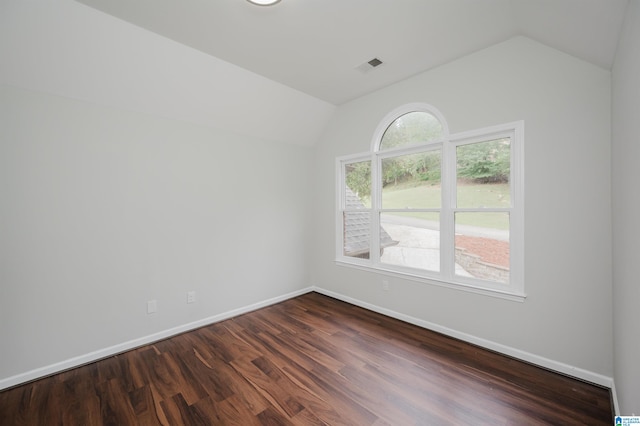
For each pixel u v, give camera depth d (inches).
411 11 76.5
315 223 166.7
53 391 79.0
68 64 84.3
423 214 118.6
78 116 92.4
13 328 82.0
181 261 116.2
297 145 159.5
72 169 91.5
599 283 77.8
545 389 76.7
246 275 137.6
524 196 89.7
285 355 96.5
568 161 82.2
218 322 125.6
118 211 100.6
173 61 95.9
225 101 118.3
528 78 88.6
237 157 134.0
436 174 114.4
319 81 120.7
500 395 74.6
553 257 85.0
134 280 104.3
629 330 53.2
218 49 95.0
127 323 102.6
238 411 70.6
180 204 115.8
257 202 142.0
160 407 72.3
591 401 71.8
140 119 105.3
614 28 58.7
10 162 81.4
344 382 81.4
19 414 70.0
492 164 98.9
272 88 123.0
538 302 87.7
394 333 111.5
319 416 68.6
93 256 95.6
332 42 91.5
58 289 89.2
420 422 66.1
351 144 144.6
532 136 88.1
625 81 55.3
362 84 124.2
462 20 81.0
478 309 100.3
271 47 94.2
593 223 78.5
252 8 74.4
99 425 66.6
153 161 108.5
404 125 123.9
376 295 134.2
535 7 69.0
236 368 89.3
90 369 90.0
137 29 83.3
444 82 107.5
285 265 154.4
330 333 112.5
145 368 90.0
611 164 74.4
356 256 146.7
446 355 94.5
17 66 79.4
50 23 75.0
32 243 84.9
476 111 99.7
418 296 117.5
